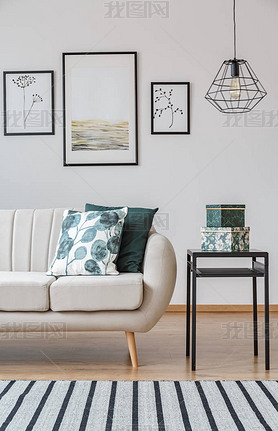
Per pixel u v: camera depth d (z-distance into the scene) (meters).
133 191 4.55
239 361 2.95
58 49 4.54
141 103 4.54
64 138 4.53
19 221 3.50
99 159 4.54
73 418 2.12
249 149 4.54
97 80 4.53
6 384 2.54
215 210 3.04
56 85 4.54
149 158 4.54
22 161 4.54
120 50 4.54
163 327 3.87
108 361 2.95
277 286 4.54
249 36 4.54
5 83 4.53
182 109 4.54
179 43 4.54
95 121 4.53
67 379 2.62
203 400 2.32
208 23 4.54
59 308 2.78
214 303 4.54
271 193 4.55
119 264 3.09
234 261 4.54
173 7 4.54
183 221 4.54
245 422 2.07
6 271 3.34
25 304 2.79
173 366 2.85
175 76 4.54
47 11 4.54
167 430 2.00
